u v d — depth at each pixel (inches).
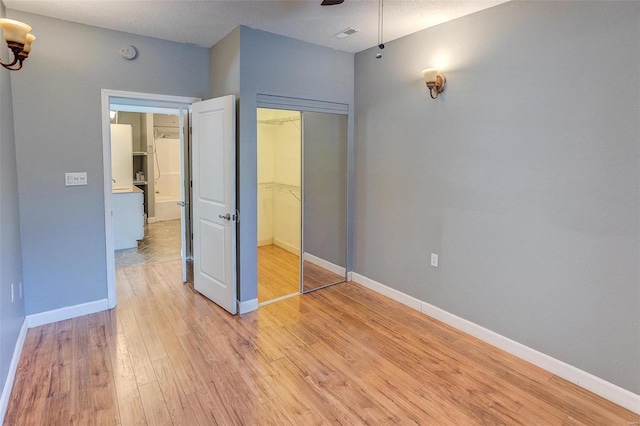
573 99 93.9
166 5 111.8
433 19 120.4
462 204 122.3
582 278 95.2
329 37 139.1
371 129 154.9
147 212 321.7
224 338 120.0
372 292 159.6
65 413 84.9
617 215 88.3
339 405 88.9
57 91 124.6
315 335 122.5
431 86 121.6
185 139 164.9
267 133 188.2
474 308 121.5
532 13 100.6
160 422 82.7
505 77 107.7
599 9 88.0
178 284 169.2
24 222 122.2
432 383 97.7
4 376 88.8
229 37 134.8
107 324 128.6
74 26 125.4
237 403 89.2
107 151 135.1
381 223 154.3
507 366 105.6
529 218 105.0
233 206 132.3
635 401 87.6
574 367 98.0
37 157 122.9
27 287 124.3
